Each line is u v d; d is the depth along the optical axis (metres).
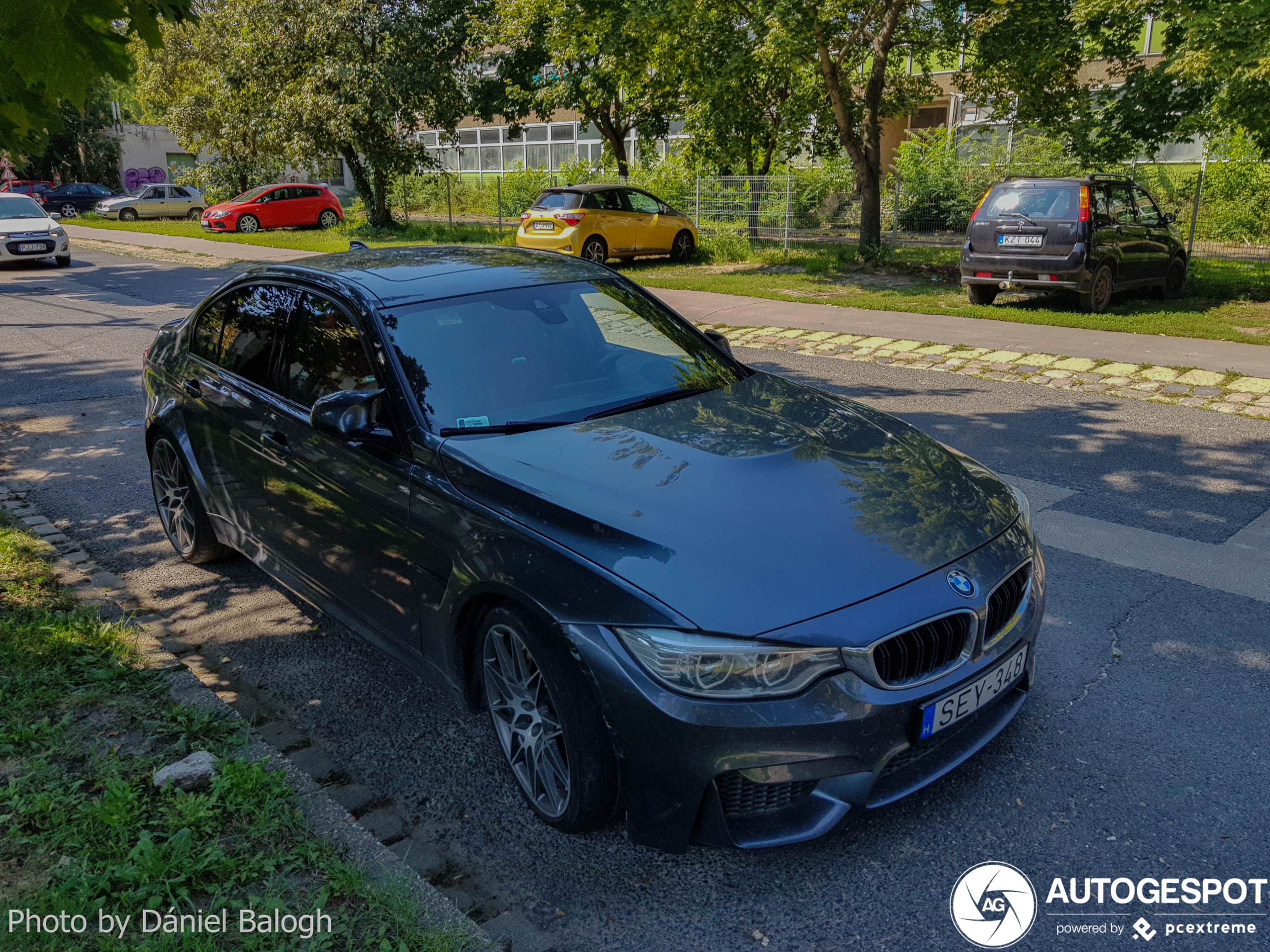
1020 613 3.01
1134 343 10.00
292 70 25.94
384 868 2.70
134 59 3.49
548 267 4.37
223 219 29.77
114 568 5.14
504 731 3.10
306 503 3.85
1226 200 15.38
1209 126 13.52
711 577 2.62
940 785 3.13
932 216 20.02
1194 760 3.22
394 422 3.42
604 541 2.76
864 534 2.85
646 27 16.31
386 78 24.69
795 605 2.58
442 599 3.14
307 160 27.28
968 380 8.83
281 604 4.70
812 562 2.71
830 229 20.80
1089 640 4.05
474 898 2.71
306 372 3.96
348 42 25.33
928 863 2.79
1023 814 2.98
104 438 7.57
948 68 19.22
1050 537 5.14
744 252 20.05
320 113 25.12
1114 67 15.62
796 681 2.52
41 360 10.63
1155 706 3.54
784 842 2.59
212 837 2.80
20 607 4.39
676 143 24.75
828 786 2.62
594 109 25.88
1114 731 3.39
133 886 2.58
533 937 2.54
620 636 2.58
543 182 30.02
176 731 3.40
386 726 3.63
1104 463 6.34
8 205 21.31
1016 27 15.77
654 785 2.60
